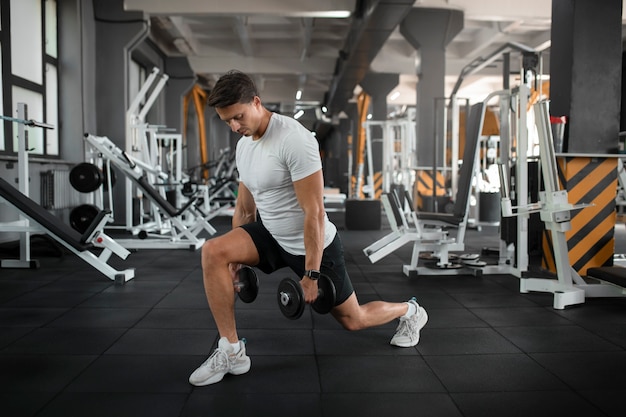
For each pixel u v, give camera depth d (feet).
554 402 5.10
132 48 23.34
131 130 21.03
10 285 10.62
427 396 5.23
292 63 36.17
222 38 34.58
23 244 12.50
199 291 10.13
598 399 5.17
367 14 21.26
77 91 21.07
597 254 11.35
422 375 5.79
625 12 24.71
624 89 30.25
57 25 20.74
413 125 25.57
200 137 42.96
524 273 11.27
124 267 12.87
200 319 8.09
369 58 28.81
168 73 35.09
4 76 16.40
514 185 12.37
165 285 10.69
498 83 45.09
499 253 13.82
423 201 24.06
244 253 5.46
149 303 9.13
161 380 5.60
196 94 42.34
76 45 20.95
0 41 16.19
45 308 8.75
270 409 4.91
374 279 11.51
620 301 9.37
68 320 8.00
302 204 5.02
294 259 5.52
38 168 17.61
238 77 4.82
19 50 17.71
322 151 98.48
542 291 10.09
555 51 11.84
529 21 29.09
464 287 10.63
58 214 18.89
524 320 8.12
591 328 7.66
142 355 6.41
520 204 11.03
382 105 38.52
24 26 18.04
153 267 12.91
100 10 22.71
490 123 26.27
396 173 30.04
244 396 5.20
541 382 5.60
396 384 5.53
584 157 11.16
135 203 21.09
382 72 38.17
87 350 6.58
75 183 14.29
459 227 11.84
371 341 7.01
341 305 5.70
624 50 30.14
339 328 7.61
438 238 11.73
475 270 11.66
